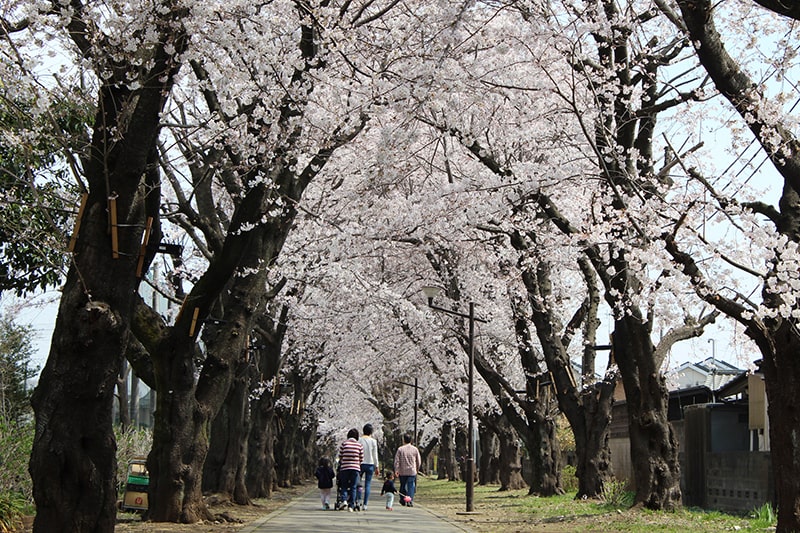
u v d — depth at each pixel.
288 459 39.19
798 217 11.34
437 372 33.53
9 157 13.05
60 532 8.33
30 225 13.45
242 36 11.12
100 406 8.51
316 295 28.06
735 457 17.94
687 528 13.72
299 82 12.32
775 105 11.10
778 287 10.49
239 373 19.81
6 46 9.67
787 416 11.06
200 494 14.93
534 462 26.73
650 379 16.53
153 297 25.08
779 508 11.12
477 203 16.73
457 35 12.94
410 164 18.02
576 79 17.34
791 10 9.05
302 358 33.94
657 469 16.52
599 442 22.19
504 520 17.72
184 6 8.80
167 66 8.85
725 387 23.91
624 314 16.48
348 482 20.81
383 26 15.38
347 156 21.39
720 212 11.61
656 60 16.14
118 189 8.59
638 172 15.38
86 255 8.55
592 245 15.16
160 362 14.23
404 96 12.53
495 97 16.08
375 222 20.11
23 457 15.31
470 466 21.23
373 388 54.69
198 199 17.59
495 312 27.66
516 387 34.34
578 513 17.95
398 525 16.28
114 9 9.50
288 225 16.31
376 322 30.66
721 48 10.59
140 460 17.31
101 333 8.41
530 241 20.83
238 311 15.56
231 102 11.70
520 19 15.44
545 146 17.81
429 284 28.78
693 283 11.45
